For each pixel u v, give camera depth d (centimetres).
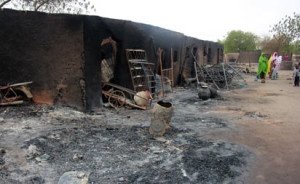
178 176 412
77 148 511
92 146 524
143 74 1062
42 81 811
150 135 603
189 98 1141
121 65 955
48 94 813
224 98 1148
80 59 773
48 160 454
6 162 430
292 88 1506
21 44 801
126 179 401
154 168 438
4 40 795
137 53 1035
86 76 783
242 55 4128
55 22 780
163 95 1183
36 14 786
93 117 744
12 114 690
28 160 446
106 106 869
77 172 410
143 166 445
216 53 2388
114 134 601
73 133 589
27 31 795
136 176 411
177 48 1471
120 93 952
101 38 841
